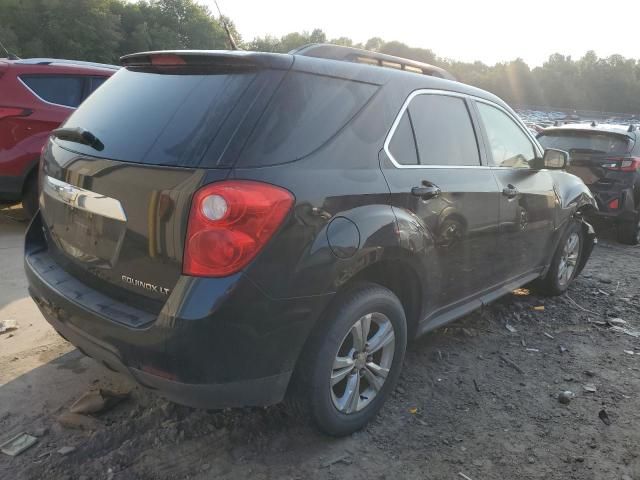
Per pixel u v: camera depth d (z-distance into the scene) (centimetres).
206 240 214
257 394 236
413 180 297
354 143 269
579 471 270
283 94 242
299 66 254
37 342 365
